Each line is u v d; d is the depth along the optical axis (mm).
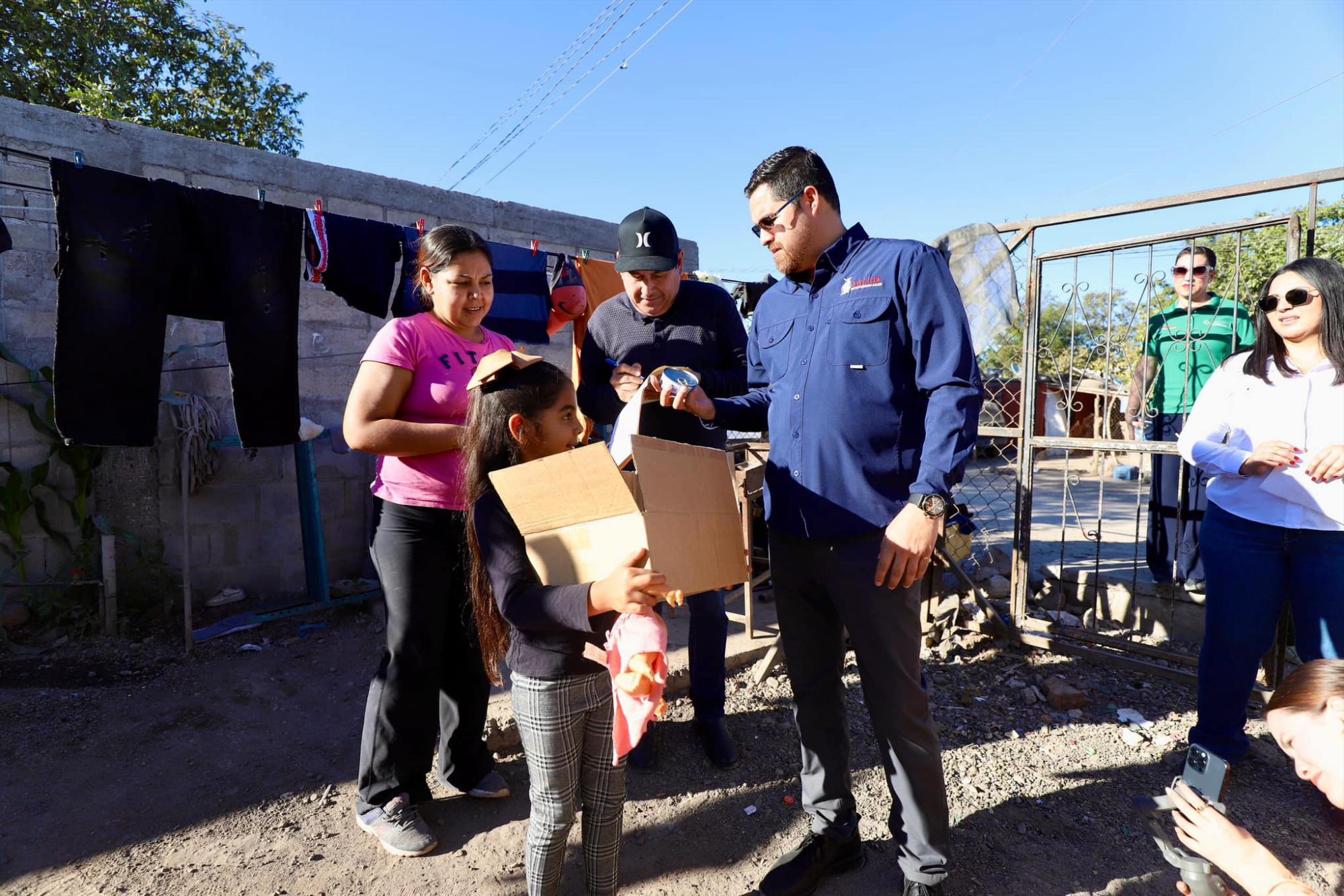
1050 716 3287
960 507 3975
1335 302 2414
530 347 4828
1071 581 4434
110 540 4250
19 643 4105
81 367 3168
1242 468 2512
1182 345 3961
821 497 1951
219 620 4531
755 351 2389
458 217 5633
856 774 2791
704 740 2914
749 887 2197
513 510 1593
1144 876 2227
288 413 3781
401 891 2168
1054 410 16578
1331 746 1196
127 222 3246
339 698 3562
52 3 10992
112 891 2166
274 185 4777
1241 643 2623
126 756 2977
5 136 3980
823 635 2160
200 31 13117
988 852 2336
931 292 1820
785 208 1961
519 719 1769
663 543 1489
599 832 1848
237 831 2469
